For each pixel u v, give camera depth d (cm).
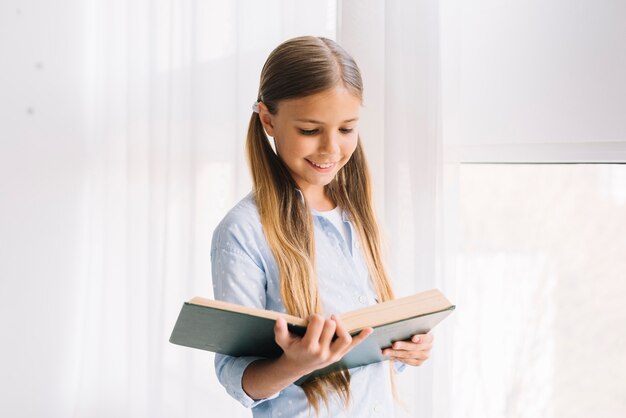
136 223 187
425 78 139
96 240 195
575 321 158
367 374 102
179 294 181
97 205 195
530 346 162
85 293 199
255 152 104
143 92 186
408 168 142
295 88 94
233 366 94
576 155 138
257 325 80
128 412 190
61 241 200
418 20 140
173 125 180
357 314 83
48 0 196
